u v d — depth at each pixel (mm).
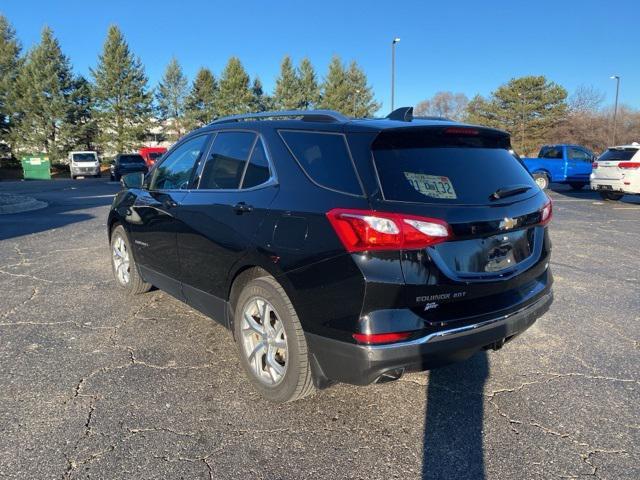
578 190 21719
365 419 3066
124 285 5473
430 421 3045
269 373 3225
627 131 56594
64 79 50438
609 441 2838
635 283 6051
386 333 2596
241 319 3379
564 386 3467
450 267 2752
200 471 2574
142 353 3965
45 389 3373
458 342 2768
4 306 5043
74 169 37188
